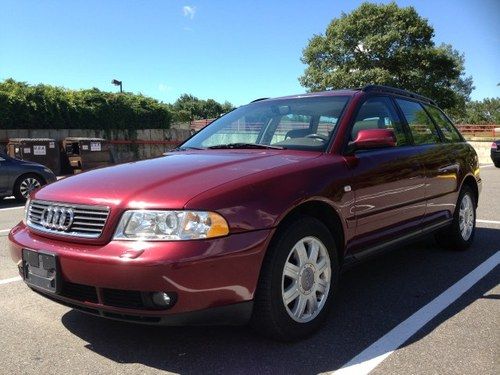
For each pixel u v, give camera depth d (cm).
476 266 517
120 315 292
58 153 1852
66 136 2234
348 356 316
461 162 557
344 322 371
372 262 536
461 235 568
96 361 313
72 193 325
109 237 295
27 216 356
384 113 464
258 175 324
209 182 312
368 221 394
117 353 324
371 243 404
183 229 285
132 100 2534
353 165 384
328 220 369
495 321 371
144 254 279
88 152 1878
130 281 279
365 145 388
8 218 920
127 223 293
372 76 4150
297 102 465
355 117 418
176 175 327
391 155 431
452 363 305
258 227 303
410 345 331
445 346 329
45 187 362
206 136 478
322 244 349
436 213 506
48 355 322
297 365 305
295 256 332
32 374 297
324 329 358
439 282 466
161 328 362
